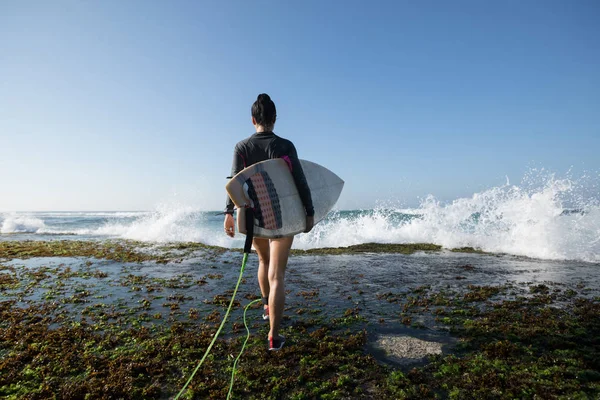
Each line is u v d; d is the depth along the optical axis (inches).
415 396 92.1
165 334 135.9
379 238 427.5
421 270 257.9
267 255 143.1
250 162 124.5
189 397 93.6
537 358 111.1
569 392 91.7
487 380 98.1
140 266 283.1
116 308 169.0
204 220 835.4
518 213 358.3
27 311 162.2
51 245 405.7
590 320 142.3
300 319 152.6
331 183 156.9
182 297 188.5
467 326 139.2
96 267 277.7
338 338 129.6
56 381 100.7
